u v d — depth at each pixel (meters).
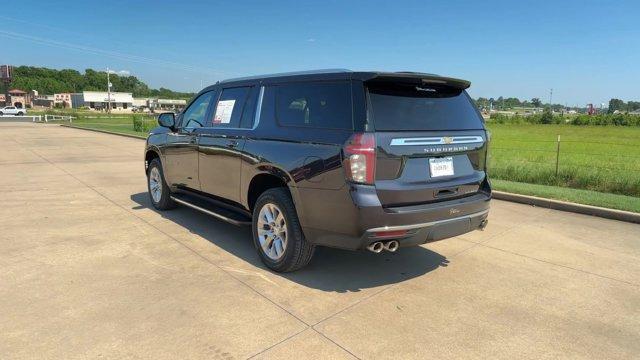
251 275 4.52
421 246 5.62
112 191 8.77
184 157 6.07
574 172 10.02
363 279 4.50
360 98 3.89
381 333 3.45
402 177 3.93
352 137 3.77
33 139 23.19
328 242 4.04
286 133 4.40
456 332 3.50
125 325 3.47
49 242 5.44
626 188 8.95
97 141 22.16
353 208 3.74
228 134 5.15
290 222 4.32
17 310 3.68
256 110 4.92
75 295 3.97
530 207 7.93
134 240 5.57
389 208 3.81
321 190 3.96
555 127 48.16
